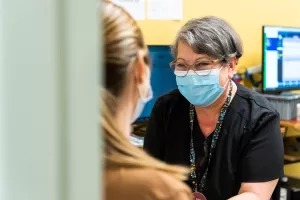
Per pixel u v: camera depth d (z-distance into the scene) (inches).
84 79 13.4
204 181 57.0
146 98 24.3
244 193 53.4
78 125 13.6
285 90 106.0
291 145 108.4
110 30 22.0
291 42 105.3
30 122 13.3
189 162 58.3
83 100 13.5
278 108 98.9
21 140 13.4
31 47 13.0
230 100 57.6
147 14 94.0
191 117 59.2
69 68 13.1
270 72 102.7
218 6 104.9
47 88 13.0
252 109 56.7
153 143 61.6
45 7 12.7
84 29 13.2
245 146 55.5
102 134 20.3
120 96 22.5
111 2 23.6
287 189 101.5
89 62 13.4
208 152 57.2
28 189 13.6
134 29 23.1
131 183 22.4
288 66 105.6
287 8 116.5
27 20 12.9
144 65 23.6
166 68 97.6
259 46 113.1
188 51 55.4
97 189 14.5
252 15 110.8
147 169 23.1
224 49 54.6
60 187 13.5
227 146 56.1
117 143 22.6
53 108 13.1
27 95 13.2
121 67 22.2
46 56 12.9
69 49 13.1
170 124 60.6
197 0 101.2
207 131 57.9
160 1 95.3
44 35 12.8
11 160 13.6
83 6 13.1
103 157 20.9
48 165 13.3
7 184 13.7
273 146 54.7
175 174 24.3
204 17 57.1
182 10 98.8
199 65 55.6
